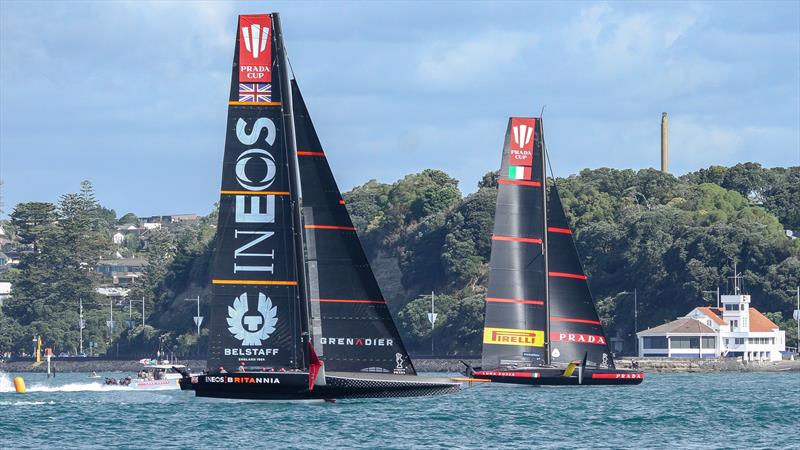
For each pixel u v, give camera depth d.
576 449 196.38
